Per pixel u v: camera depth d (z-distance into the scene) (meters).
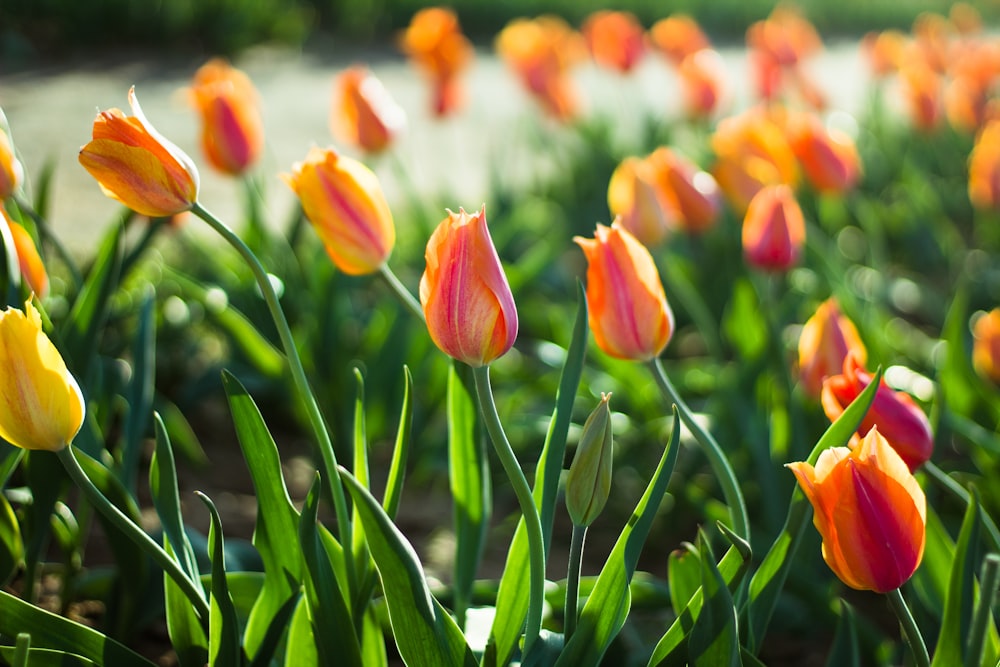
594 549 1.65
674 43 3.15
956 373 1.59
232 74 1.70
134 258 1.50
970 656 1.03
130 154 1.11
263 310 1.75
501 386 2.00
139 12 6.71
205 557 1.37
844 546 1.06
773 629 1.45
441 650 1.10
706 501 1.48
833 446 1.12
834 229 2.90
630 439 1.75
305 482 1.78
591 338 1.85
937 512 1.57
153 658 1.36
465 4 8.88
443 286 1.07
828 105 3.01
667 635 1.12
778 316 1.91
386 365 1.82
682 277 2.25
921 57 3.43
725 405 1.65
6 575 1.27
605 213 3.02
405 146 4.37
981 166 2.12
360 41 8.07
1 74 5.56
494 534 1.70
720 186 1.92
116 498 1.24
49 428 1.07
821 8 10.63
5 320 1.05
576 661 1.12
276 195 3.40
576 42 3.29
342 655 1.14
